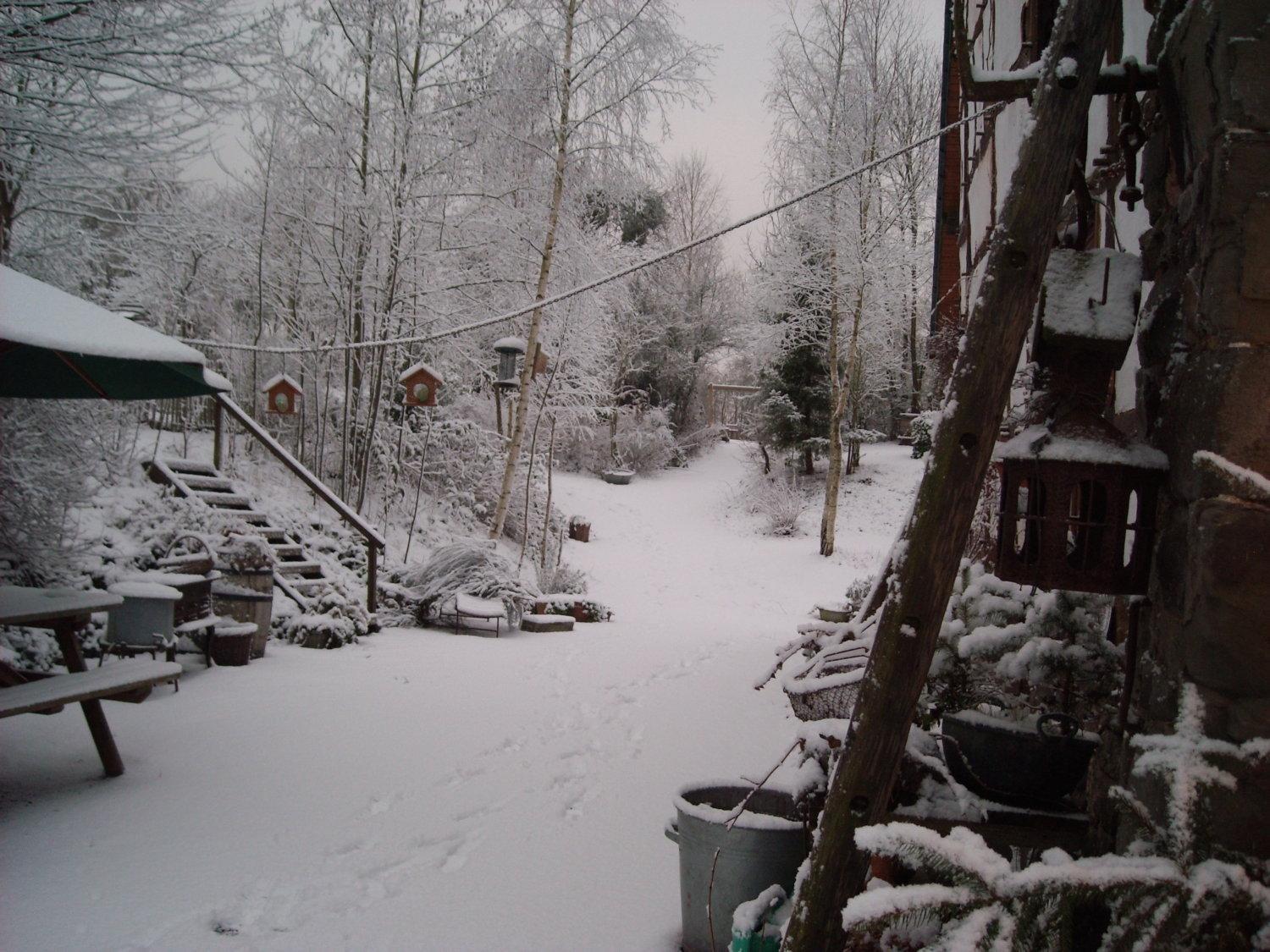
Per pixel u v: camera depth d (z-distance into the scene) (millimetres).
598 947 3152
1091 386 2623
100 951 2996
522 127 12977
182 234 8438
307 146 12680
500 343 13055
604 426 28875
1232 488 2104
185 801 4465
